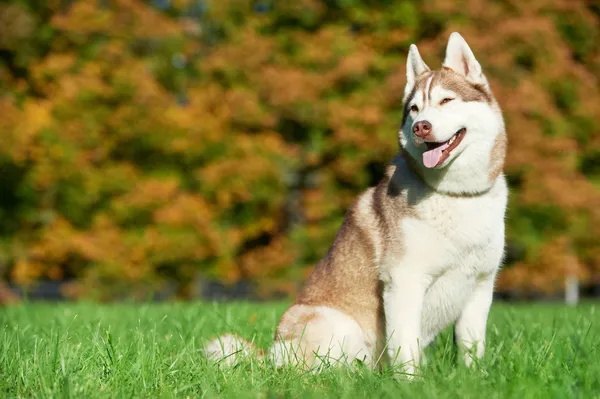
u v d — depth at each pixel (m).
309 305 4.91
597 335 5.24
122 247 16.44
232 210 18.39
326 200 17.30
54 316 7.39
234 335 4.75
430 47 17.02
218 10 18.88
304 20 18.66
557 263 17.36
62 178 16.73
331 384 3.79
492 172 4.41
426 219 4.33
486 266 4.45
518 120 16.70
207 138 17.34
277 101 17.03
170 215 16.41
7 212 17.81
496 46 17.09
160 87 18.34
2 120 16.50
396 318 4.38
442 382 3.64
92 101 17.16
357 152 17.05
